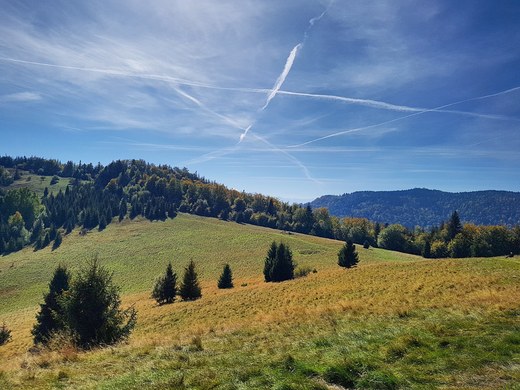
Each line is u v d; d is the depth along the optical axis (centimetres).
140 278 8569
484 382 584
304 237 13762
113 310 1523
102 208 16638
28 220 16600
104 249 11531
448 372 641
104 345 1297
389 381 611
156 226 14775
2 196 18475
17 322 5416
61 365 962
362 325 1134
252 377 678
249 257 9850
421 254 11925
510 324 898
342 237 15675
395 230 13738
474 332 859
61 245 12525
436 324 969
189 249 11038
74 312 1450
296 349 897
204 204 19725
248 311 3156
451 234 12700
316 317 1422
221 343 1098
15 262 10550
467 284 2230
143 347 1102
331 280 4325
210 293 5462
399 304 1589
